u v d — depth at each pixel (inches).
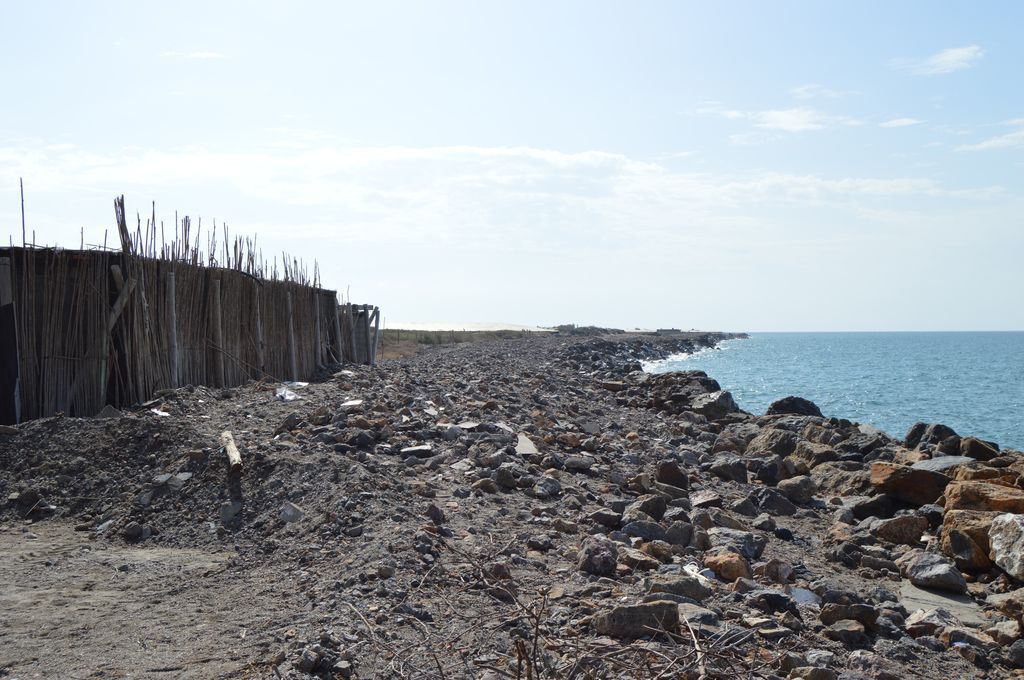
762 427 759.7
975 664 250.2
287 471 350.6
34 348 466.0
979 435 1187.9
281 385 634.2
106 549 309.4
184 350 569.0
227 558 292.8
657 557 315.0
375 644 205.6
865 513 445.4
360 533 291.7
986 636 270.7
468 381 828.0
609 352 2375.7
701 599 265.7
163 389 527.2
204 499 342.3
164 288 544.7
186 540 317.7
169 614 234.7
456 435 482.0
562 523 335.3
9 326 453.1
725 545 332.2
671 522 361.1
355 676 191.3
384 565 253.8
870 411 1478.8
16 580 267.7
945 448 596.7
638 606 224.8
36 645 212.2
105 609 239.3
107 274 501.7
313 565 271.3
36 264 475.8
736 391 1801.2
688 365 2726.4
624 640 221.1
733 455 583.2
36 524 342.6
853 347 5767.7
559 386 936.9
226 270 627.5
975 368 2871.6
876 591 309.1
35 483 370.9
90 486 367.2
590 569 279.9
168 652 207.2
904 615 289.7
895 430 1238.9
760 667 214.5
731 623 245.0
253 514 328.5
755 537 348.8
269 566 277.6
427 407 559.8
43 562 288.0
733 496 461.4
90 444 398.9
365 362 1055.0
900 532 395.2
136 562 287.4
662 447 596.4
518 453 458.9
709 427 751.1
